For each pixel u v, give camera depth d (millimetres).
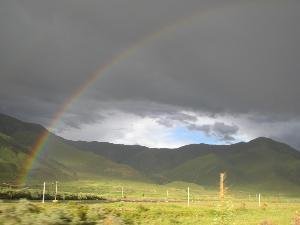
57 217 18141
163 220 36031
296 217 32938
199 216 41125
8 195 81875
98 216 21688
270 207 67250
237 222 35406
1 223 16594
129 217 35469
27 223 16922
